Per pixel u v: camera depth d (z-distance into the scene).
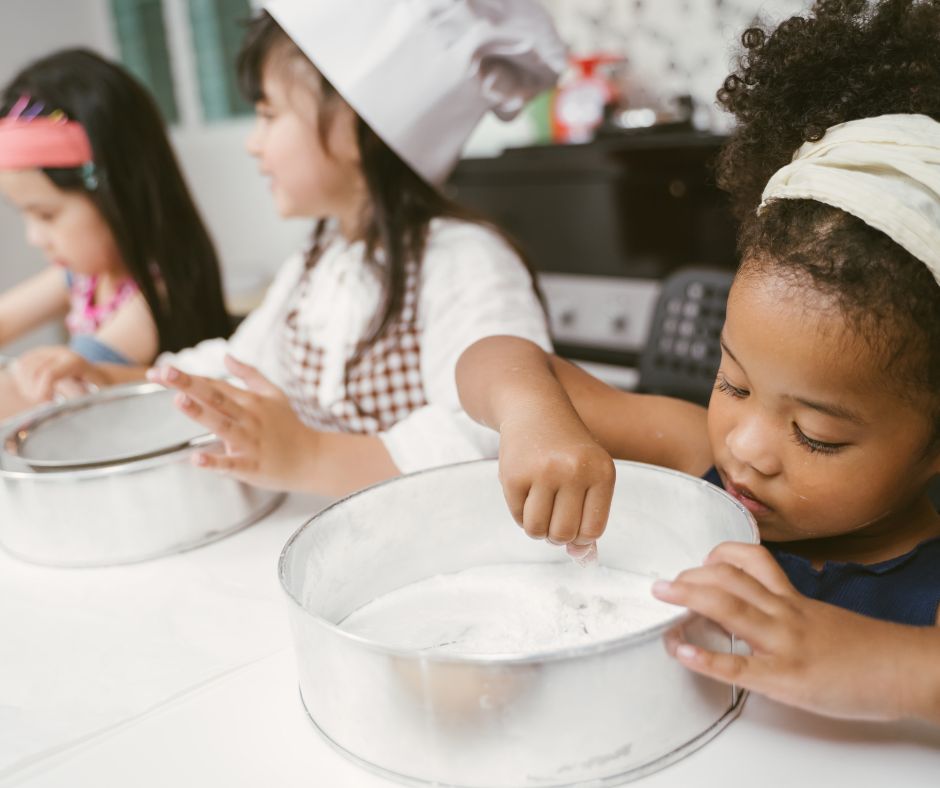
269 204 3.00
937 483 0.70
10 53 3.02
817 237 0.45
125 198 1.31
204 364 1.14
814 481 0.47
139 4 3.12
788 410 0.47
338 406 1.05
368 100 0.93
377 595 0.54
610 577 0.54
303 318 1.11
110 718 0.45
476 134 2.63
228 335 1.43
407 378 1.02
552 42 1.05
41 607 0.59
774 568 0.39
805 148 0.49
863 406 0.45
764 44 0.56
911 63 0.49
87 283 1.49
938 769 0.38
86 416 0.77
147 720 0.45
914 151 0.44
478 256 0.99
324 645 0.38
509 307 0.94
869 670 0.37
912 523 0.56
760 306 0.46
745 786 0.37
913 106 0.48
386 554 0.53
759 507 0.51
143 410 0.79
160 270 1.34
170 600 0.58
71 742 0.43
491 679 0.35
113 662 0.51
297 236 2.95
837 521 0.49
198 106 3.12
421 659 0.35
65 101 1.29
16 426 0.72
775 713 0.41
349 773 0.39
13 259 2.97
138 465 0.62
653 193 1.94
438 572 0.56
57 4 3.12
